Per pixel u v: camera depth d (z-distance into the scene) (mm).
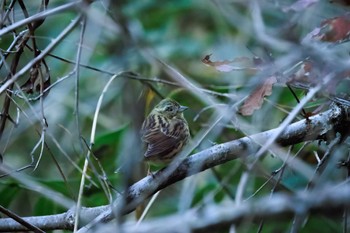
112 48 13320
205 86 12961
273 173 9719
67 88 14906
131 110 6480
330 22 8117
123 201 6207
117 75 10961
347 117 9188
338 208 5438
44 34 15633
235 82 12344
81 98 15094
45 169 14641
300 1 8422
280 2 9508
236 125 9891
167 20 16609
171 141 10039
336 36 8016
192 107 13203
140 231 5785
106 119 15023
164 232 5672
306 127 9258
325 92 7898
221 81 14000
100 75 14773
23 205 14336
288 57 7234
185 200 10281
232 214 5598
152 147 9891
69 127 14773
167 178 9242
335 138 9219
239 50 14883
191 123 13125
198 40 15961
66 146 14547
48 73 10195
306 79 8023
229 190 12461
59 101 14695
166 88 13797
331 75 7172
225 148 9258
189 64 15562
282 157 8688
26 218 9984
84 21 8906
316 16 9617
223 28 15602
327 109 10125
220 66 8570
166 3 16750
